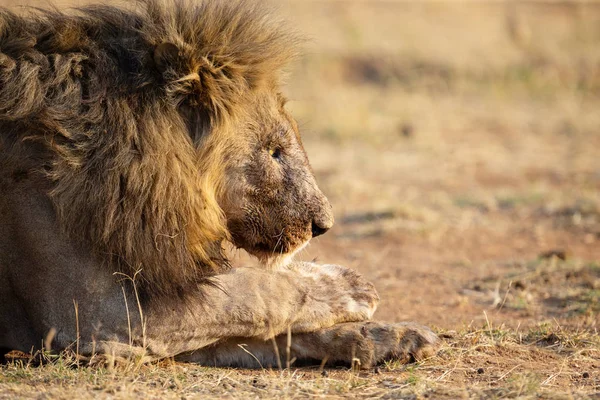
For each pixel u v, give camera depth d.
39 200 8.60
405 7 42.44
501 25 40.62
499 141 26.16
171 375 8.60
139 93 8.84
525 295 12.30
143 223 8.62
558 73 35.16
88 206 8.49
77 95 8.70
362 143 25.95
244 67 9.28
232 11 9.44
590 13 43.41
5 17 9.09
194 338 8.80
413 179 21.61
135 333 8.59
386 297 12.48
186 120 9.10
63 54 8.89
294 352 9.26
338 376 8.84
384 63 34.78
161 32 9.09
